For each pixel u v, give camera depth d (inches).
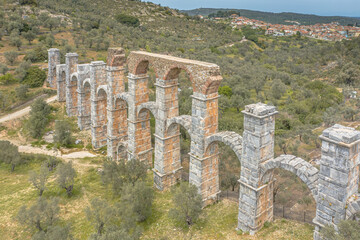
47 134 2352.4
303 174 820.0
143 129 1544.0
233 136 1060.5
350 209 722.2
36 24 4603.8
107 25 5482.3
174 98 1314.0
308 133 1975.9
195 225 1104.8
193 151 1175.6
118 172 1397.6
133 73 1430.9
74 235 1133.7
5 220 1249.4
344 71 4394.7
